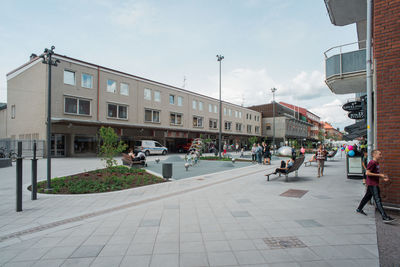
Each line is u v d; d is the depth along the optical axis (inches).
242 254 130.0
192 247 139.1
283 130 2223.2
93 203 239.5
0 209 219.1
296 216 196.1
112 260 124.0
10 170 506.6
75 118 912.9
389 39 211.3
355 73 326.3
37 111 886.4
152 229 168.6
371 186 187.9
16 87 1023.0
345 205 229.3
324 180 388.2
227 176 429.4
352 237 151.6
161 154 1152.2
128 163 551.2
